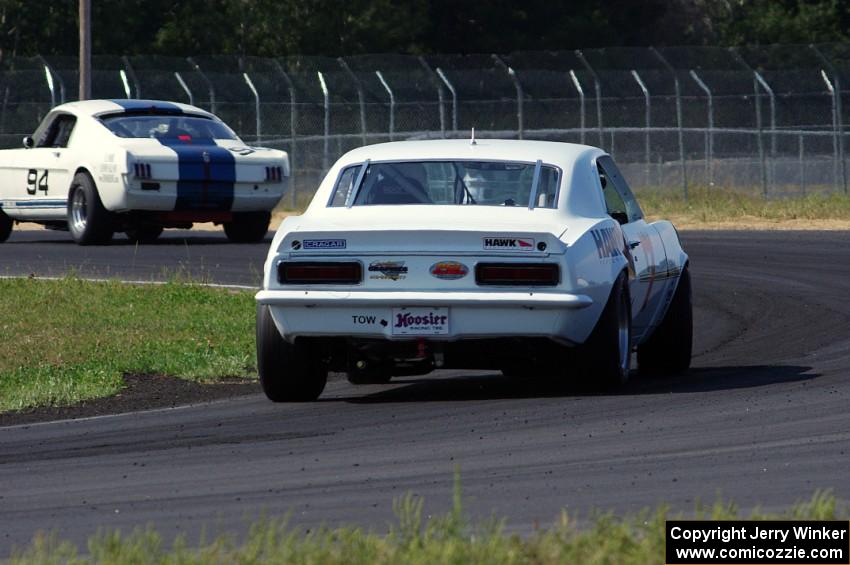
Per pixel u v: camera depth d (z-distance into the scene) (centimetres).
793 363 4081
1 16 18275
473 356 3372
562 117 16212
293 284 3306
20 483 2675
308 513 2327
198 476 2680
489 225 3272
